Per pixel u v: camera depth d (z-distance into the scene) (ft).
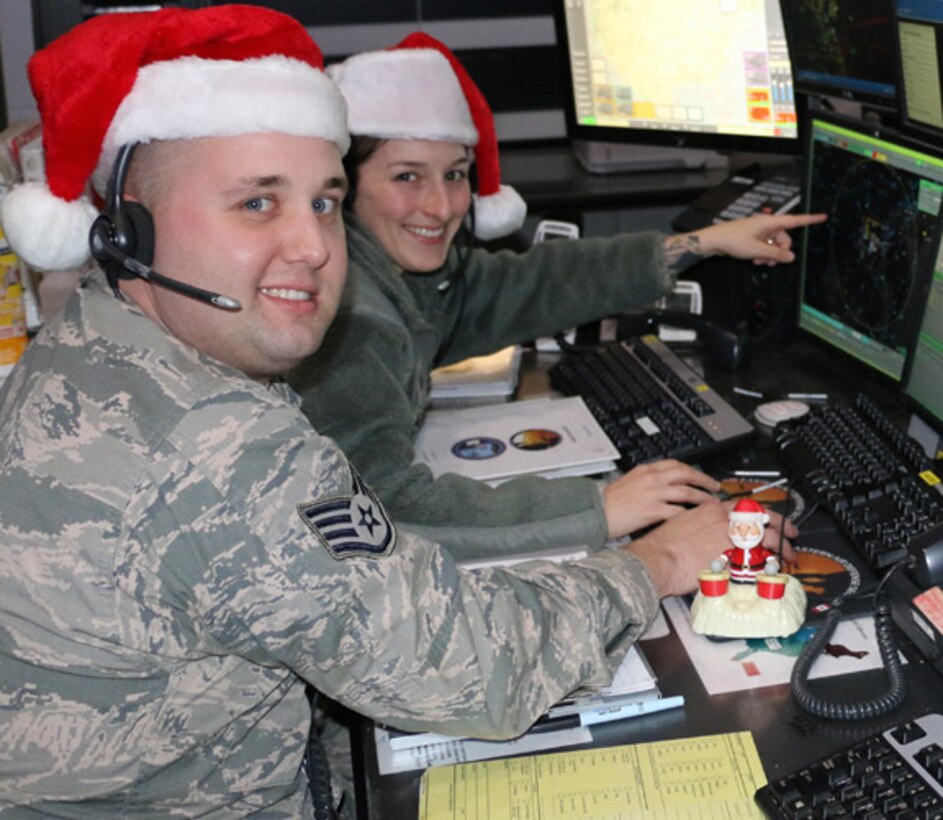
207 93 3.45
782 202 6.97
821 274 6.17
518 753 3.83
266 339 3.67
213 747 3.69
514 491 4.97
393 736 3.88
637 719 3.93
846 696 3.92
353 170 5.83
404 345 5.41
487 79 9.04
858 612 4.33
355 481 3.63
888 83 5.46
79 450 3.42
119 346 3.57
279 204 3.62
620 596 4.06
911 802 3.33
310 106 3.57
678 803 3.54
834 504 4.85
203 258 3.54
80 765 3.50
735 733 3.82
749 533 4.25
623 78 7.68
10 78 8.41
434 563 3.70
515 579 3.91
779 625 4.17
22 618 3.44
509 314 6.63
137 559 3.35
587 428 5.80
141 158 3.56
